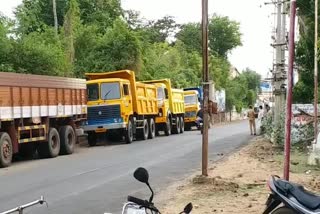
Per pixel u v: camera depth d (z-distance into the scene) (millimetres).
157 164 17375
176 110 38156
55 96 22156
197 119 43469
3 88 18484
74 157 21219
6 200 11383
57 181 14023
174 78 53469
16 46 27609
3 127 19031
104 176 14789
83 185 13234
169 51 61781
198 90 46750
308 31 24891
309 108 22109
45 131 21391
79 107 24625
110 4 46438
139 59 39250
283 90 21625
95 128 27688
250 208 9883
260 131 34812
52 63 28625
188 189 12102
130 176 14672
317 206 7090
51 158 21500
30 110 20203
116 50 37938
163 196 11430
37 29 35906
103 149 24734
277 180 7586
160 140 29828
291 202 7195
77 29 38000
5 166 18469
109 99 27812
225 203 10398
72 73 33125
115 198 11297
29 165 18781
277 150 20578
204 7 12719
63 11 44656
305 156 18531
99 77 29641
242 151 21141
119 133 28578
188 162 17734
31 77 20328
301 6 25000
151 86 33312
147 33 52438
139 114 30094
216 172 14734
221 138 30344
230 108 80562
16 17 31766
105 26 43844
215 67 74250
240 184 12562
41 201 5680
